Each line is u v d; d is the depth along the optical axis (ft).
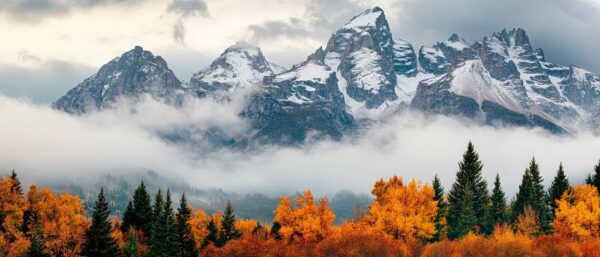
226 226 349.20
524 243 250.57
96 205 292.81
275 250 268.62
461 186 333.01
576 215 261.65
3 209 298.76
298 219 273.95
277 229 314.35
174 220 300.40
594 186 315.78
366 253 248.11
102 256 286.05
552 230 301.02
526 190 344.28
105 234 290.35
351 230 266.36
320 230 269.85
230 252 286.87
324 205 276.62
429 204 268.41
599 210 259.60
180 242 310.65
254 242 285.43
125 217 340.80
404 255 245.45
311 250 258.57
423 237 264.72
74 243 290.76
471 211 302.86
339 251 252.83
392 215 259.80
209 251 297.53
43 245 282.56
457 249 250.78
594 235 257.96
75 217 301.63
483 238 273.33
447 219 305.73
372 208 269.23
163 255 288.30
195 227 355.15
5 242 282.97
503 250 248.32
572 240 255.09
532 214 308.19
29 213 309.22
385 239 252.21
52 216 306.55
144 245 317.63
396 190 270.67
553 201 331.98
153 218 327.88
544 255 240.94
